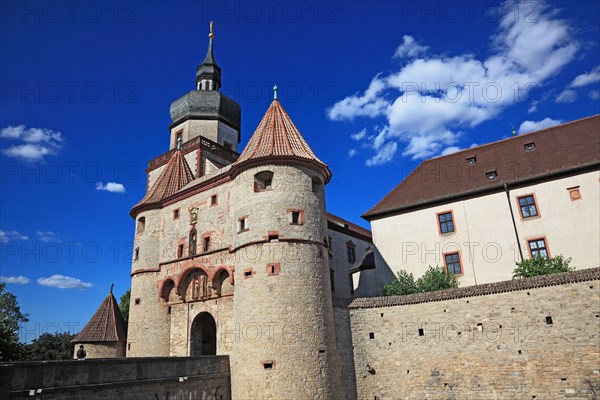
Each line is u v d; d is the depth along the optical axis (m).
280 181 29.39
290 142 31.53
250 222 28.97
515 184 34.34
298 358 25.56
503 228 34.12
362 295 38.00
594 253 30.78
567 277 24.91
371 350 29.11
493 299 26.62
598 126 35.50
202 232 34.53
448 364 26.97
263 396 24.97
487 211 35.00
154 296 36.66
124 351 40.25
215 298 32.38
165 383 22.77
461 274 34.59
